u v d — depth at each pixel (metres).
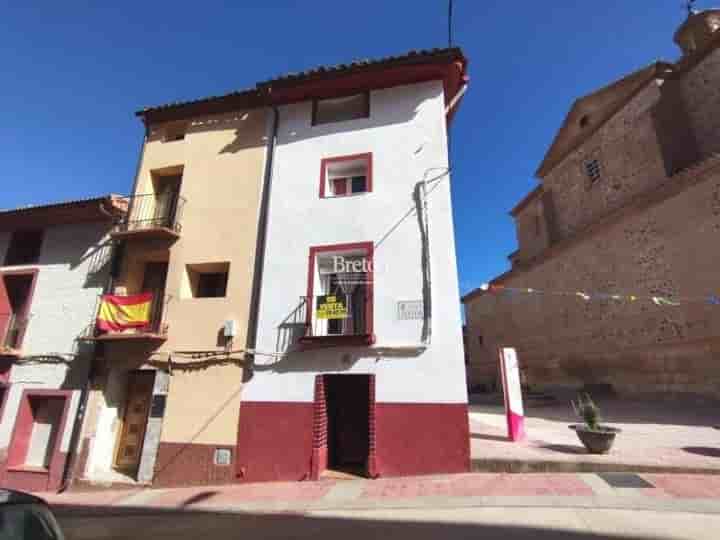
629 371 14.82
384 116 10.60
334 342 8.71
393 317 8.75
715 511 5.20
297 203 10.38
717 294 11.55
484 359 26.11
